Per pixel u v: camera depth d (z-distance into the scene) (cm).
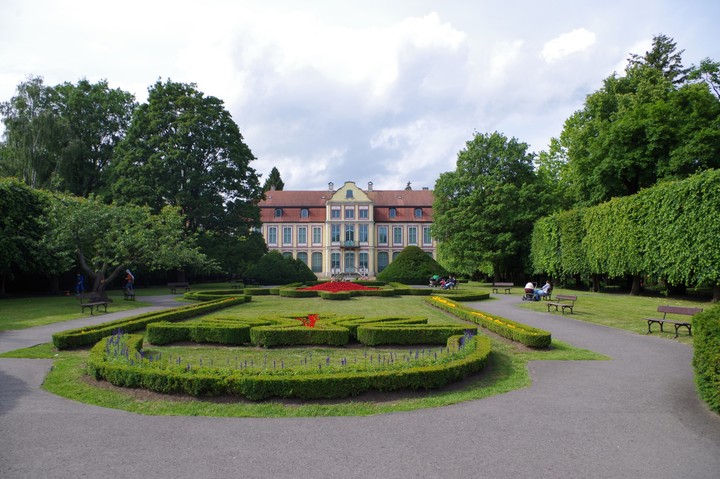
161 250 2278
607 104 3344
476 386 805
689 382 837
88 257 2841
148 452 525
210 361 980
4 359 993
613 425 618
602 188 3058
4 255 2325
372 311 1900
